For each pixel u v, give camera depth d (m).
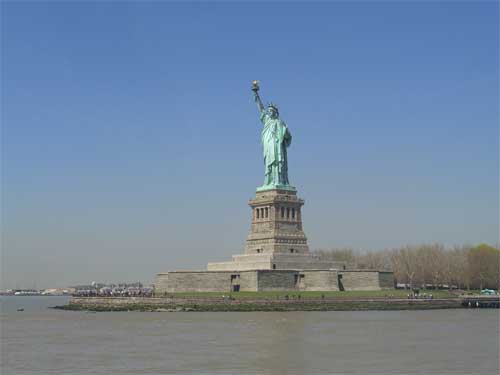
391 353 130.75
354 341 147.50
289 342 146.12
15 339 161.12
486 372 112.44
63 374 112.94
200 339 153.00
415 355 128.38
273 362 121.50
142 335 163.38
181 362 122.50
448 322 189.62
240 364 119.81
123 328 182.25
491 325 180.75
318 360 123.12
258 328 174.12
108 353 134.62
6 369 118.06
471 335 157.88
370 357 126.38
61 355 133.12
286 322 190.25
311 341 147.50
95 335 166.38
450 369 114.81
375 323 186.25
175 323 191.88
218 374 111.44
